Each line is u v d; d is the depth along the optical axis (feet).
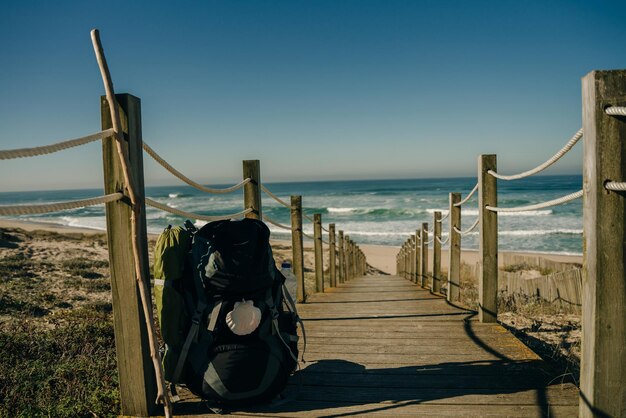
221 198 343.87
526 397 9.16
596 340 6.88
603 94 6.61
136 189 7.62
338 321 16.51
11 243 58.29
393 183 622.13
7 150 5.60
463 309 18.03
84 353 14.55
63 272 36.32
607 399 6.92
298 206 20.98
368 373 10.78
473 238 114.83
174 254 8.44
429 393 9.48
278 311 9.04
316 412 8.67
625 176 6.64
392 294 23.76
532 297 27.37
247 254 8.23
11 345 14.98
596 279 6.79
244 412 8.66
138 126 8.04
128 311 8.21
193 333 8.28
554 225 134.92
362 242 127.44
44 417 9.75
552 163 9.07
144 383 8.37
